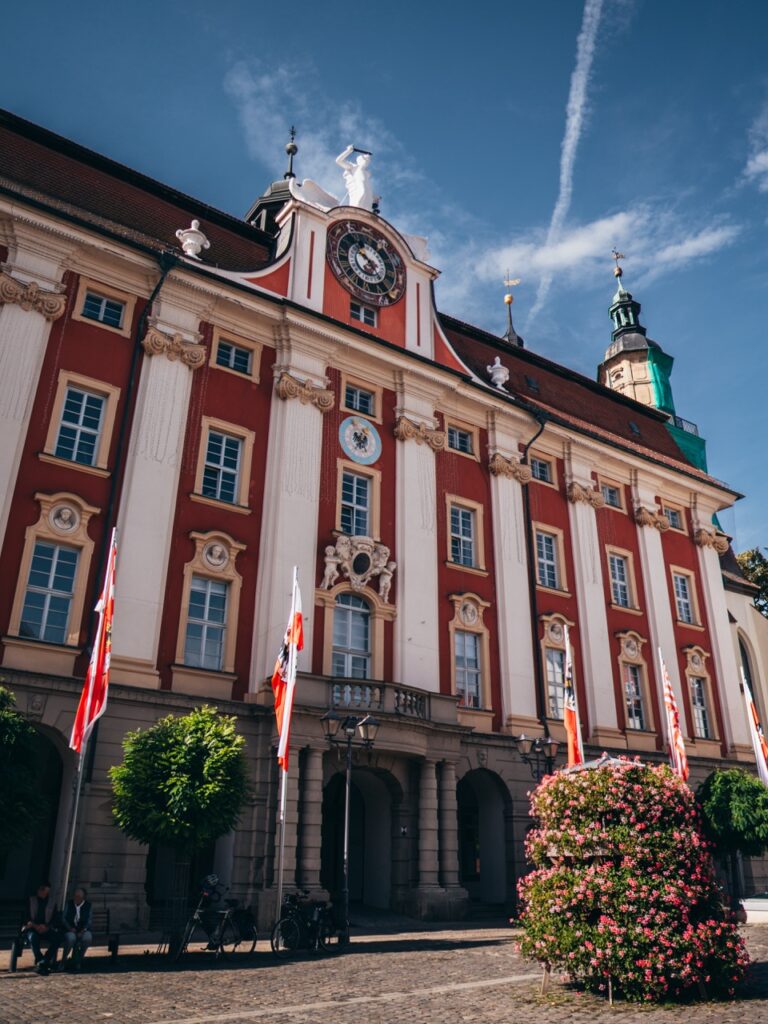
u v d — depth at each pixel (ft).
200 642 69.77
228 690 68.85
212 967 44.04
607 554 104.78
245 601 72.59
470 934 60.70
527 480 98.17
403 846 72.43
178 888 49.37
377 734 68.49
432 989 37.24
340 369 86.84
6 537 62.39
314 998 35.19
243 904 62.18
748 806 80.12
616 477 110.83
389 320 92.89
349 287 90.33
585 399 118.11
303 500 77.71
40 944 42.32
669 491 117.19
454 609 86.17
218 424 76.48
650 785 37.81
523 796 82.89
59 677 60.29
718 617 113.80
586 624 97.30
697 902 35.63
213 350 78.89
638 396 164.25
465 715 83.05
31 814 45.09
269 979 40.19
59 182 75.46
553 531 99.91
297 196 90.22
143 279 76.38
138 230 78.74
